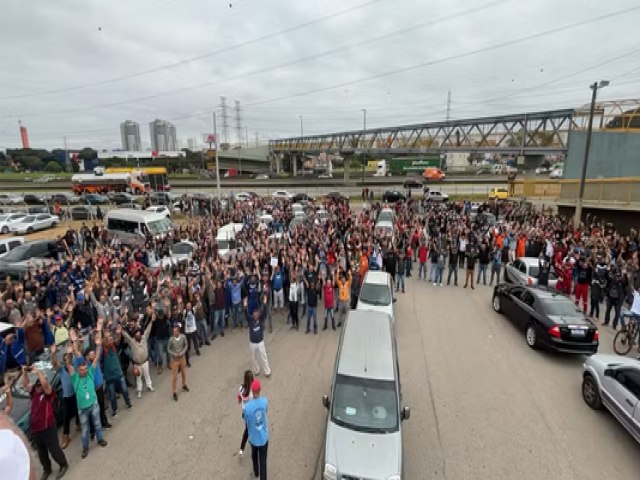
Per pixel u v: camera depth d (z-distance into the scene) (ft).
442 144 167.94
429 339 40.63
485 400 30.17
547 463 23.84
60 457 22.63
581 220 86.33
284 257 50.57
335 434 22.20
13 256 61.82
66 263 52.16
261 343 32.83
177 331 30.01
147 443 25.44
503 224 80.33
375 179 267.59
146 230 79.46
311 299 41.57
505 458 24.22
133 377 32.55
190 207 129.80
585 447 25.20
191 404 29.60
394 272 56.03
